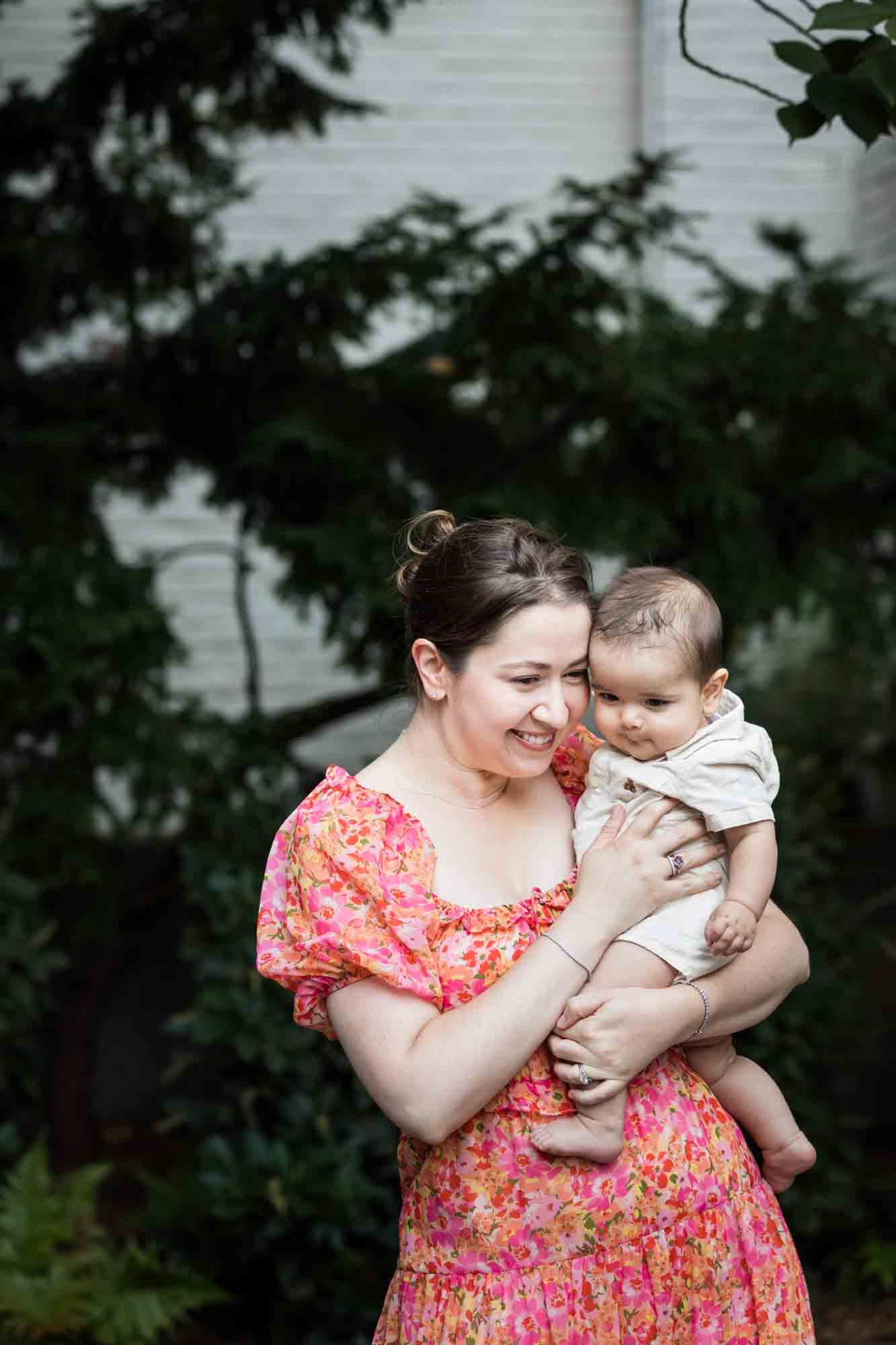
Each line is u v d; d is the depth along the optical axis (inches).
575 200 169.6
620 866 73.2
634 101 276.2
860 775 252.1
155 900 188.5
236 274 179.3
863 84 83.2
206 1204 144.8
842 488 190.2
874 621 197.2
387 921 69.9
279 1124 149.7
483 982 71.1
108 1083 210.4
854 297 196.2
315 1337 140.2
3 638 164.2
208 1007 148.6
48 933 164.4
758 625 209.2
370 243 171.5
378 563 167.3
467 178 274.8
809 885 211.2
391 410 183.6
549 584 71.0
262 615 267.3
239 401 182.5
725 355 183.9
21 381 186.4
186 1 163.2
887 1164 182.2
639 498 181.9
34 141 176.7
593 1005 70.1
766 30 271.1
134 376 185.5
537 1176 70.7
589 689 74.1
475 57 274.4
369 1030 68.9
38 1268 139.9
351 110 184.2
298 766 184.7
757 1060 152.2
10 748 173.9
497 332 173.2
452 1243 71.2
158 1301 134.9
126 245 186.9
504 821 78.0
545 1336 69.2
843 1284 156.7
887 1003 201.8
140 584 177.0
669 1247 71.6
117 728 171.2
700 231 273.7
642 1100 73.8
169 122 182.5
